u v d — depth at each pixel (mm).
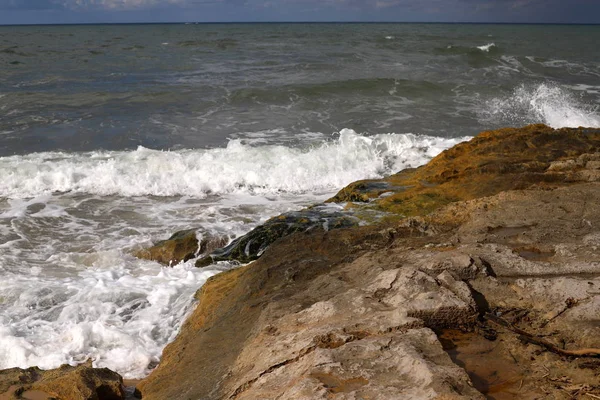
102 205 10594
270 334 4254
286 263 5867
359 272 5141
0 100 19062
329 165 12797
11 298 6898
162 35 60344
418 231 6332
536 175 8094
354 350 3574
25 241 8820
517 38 56250
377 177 12562
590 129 10547
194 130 15914
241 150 13109
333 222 7492
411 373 3303
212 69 27797
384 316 3990
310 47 40438
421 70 27484
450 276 4465
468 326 4117
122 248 8422
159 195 11312
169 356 5316
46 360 5656
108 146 14359
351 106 19188
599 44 48656
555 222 5910
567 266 4734
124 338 5949
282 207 10648
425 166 10133
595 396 3285
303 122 16984
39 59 30891
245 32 70062
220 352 4645
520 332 3973
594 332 3824
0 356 5746
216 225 9188
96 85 22625
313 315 4301
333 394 3152
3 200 10672
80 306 6613
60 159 12664
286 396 3248
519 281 4523
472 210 6672
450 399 2971
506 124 17359
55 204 10555
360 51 36719
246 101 19656
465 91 21672
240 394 3660
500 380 3535
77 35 59812
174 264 8102
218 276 6535
